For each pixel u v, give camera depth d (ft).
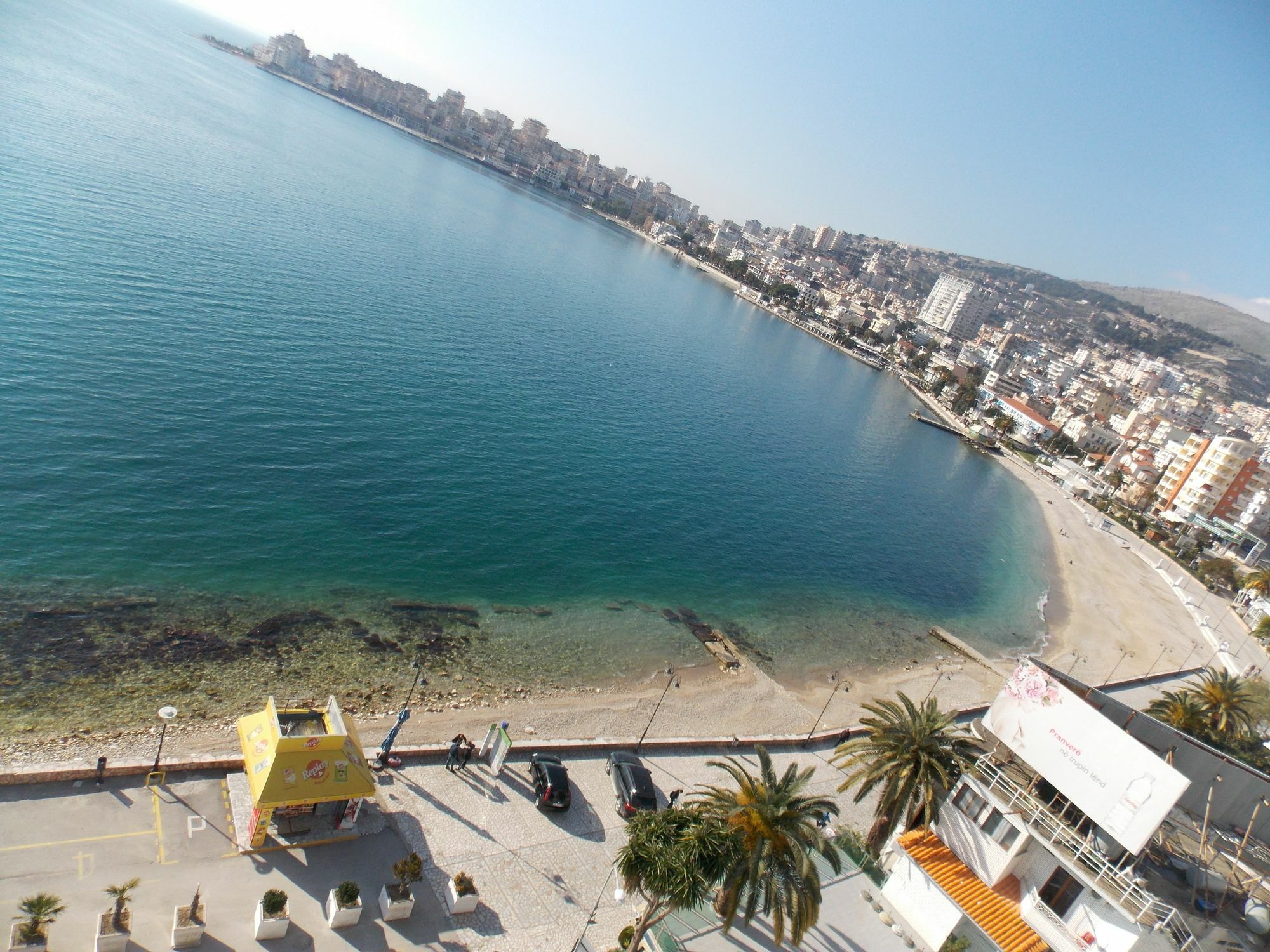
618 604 213.66
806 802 87.10
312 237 517.96
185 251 371.97
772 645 217.97
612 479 308.81
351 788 91.20
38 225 322.75
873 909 103.04
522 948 86.38
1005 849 96.07
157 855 82.07
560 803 110.52
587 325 614.34
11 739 105.91
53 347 228.63
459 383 350.23
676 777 130.82
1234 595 465.47
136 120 636.07
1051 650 280.51
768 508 347.56
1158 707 174.81
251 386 258.98
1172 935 81.25
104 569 153.79
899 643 246.47
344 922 80.33
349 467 232.73
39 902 67.10
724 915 82.48
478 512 238.07
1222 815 99.09
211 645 142.00
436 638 168.86
